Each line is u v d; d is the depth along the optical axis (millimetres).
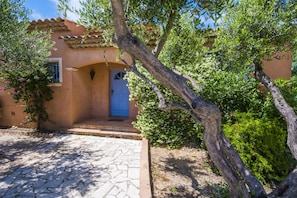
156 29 2812
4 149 5523
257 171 3562
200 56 3799
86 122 7582
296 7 2854
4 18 4238
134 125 6305
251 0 3129
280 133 3814
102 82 8664
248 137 3758
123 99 8789
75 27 7289
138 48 1795
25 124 7609
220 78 4699
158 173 3975
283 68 5418
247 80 4625
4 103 7797
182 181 3660
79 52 6867
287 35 3086
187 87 1911
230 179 2043
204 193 3262
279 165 3654
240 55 3221
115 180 3746
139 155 5059
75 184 3596
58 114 7332
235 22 3166
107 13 2689
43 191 3354
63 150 5441
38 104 7152
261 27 3006
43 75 6934
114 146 5777
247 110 4512
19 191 3352
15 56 4863
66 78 7141
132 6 2152
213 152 2008
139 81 5477
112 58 6500
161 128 5633
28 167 4352
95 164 4500
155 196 3148
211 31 3414
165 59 3857
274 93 3385
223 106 4738
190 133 5434
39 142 6152
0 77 5785
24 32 4902
